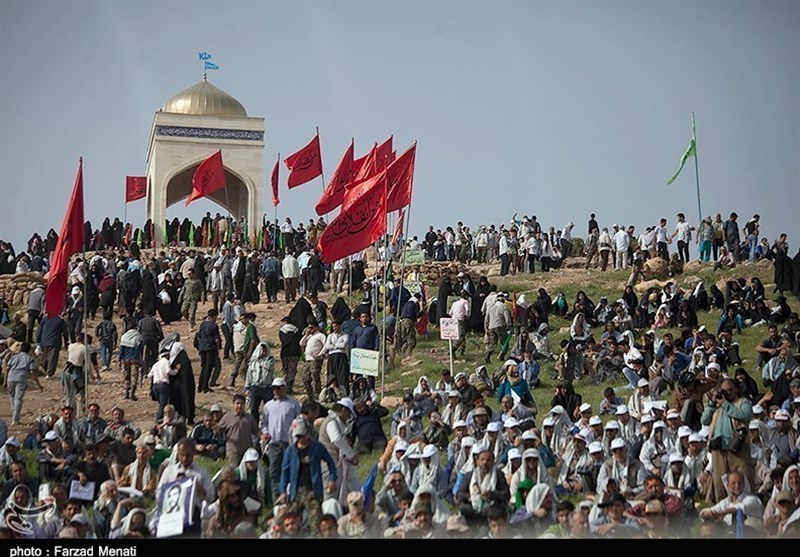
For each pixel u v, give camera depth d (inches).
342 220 3152.1
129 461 2362.2
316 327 3270.2
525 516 1930.4
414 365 3718.0
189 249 5733.3
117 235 5925.2
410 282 4274.1
